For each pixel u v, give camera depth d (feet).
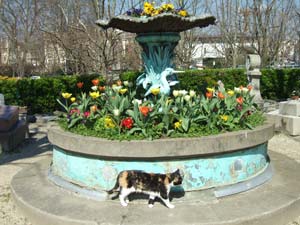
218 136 7.45
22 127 14.99
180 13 9.26
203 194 7.32
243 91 9.14
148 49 10.24
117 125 7.77
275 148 13.26
